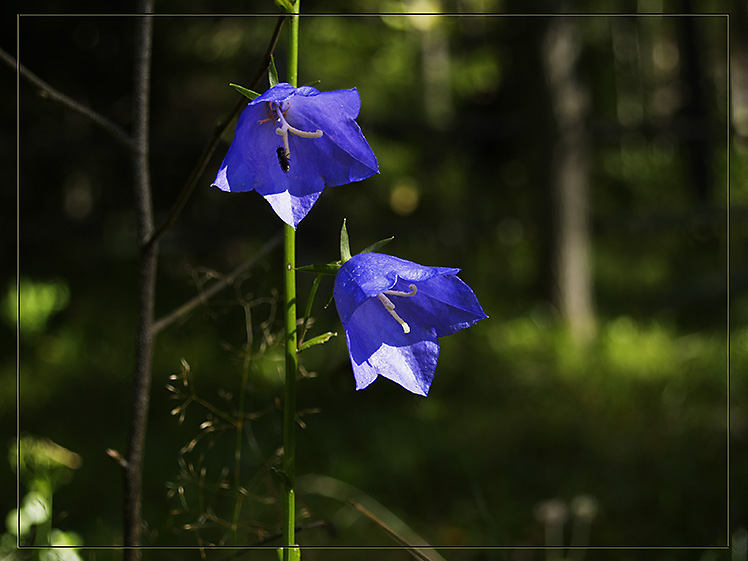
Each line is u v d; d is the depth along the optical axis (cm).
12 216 816
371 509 405
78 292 786
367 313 150
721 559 337
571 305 733
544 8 733
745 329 693
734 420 493
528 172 830
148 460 440
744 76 1474
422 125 887
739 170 1172
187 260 805
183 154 819
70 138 817
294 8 144
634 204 1201
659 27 1595
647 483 420
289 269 146
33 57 790
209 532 364
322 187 144
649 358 621
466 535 380
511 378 584
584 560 353
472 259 902
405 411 513
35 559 241
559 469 448
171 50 793
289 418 149
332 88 808
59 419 510
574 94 742
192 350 574
